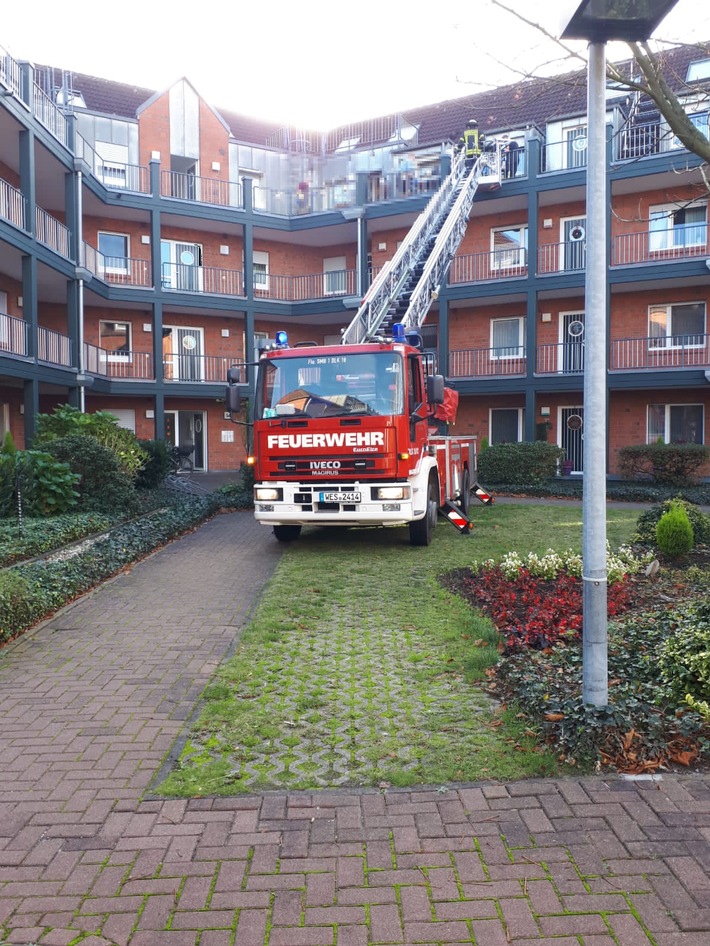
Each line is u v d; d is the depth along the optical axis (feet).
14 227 57.57
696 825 11.43
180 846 11.14
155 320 83.97
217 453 93.76
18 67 60.80
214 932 9.30
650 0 12.61
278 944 9.07
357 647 20.42
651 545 33.01
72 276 70.79
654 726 13.80
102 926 9.45
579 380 75.36
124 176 89.25
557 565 28.37
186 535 41.24
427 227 65.31
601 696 14.10
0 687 17.79
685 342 76.23
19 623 22.04
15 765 13.83
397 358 33.04
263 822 11.77
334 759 13.88
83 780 13.24
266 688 17.46
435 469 38.14
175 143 92.02
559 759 13.48
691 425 76.89
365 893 9.97
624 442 79.00
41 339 65.31
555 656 17.72
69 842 11.31
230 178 95.86
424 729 15.15
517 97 27.61
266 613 23.70
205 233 92.73
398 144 90.53
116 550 32.12
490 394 84.99
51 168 70.64
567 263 81.20
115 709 16.42
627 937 9.08
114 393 81.66
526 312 81.15
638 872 10.31
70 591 26.13
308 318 95.20
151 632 22.30
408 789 12.75
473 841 11.12
